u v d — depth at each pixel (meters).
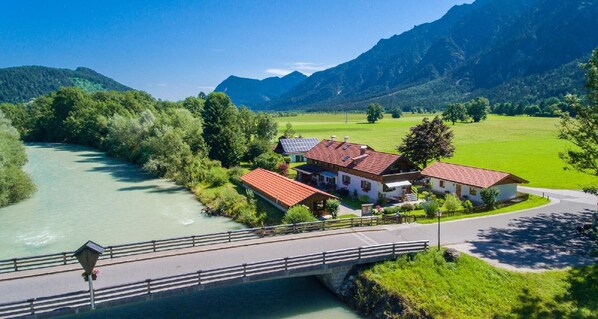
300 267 27.28
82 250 21.78
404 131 155.75
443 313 24.06
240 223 45.91
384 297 26.19
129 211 51.69
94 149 117.19
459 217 41.88
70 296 22.31
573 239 34.31
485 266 28.30
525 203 48.84
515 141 121.94
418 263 28.83
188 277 24.62
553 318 23.34
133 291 23.64
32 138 141.75
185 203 55.94
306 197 44.62
